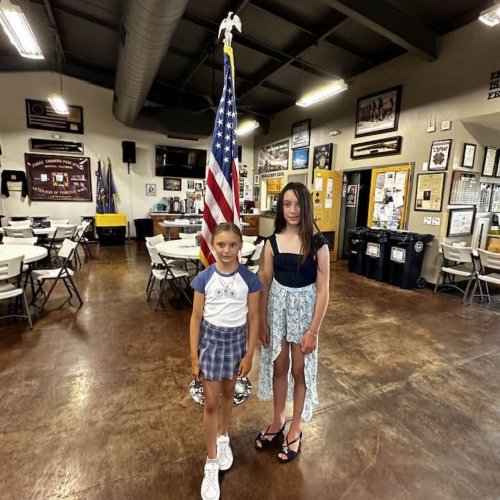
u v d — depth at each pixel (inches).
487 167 187.3
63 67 288.8
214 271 55.3
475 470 61.5
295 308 58.1
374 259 205.5
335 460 63.5
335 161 253.8
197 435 69.4
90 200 324.5
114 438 67.6
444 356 106.7
